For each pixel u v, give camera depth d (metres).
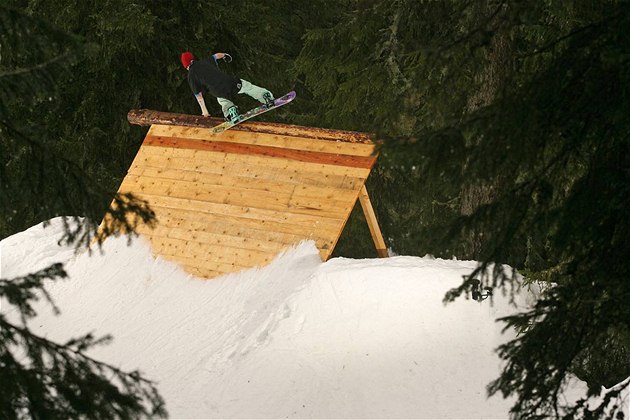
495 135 18.97
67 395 18.77
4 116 19.94
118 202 21.34
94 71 47.28
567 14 30.41
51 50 19.94
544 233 19.97
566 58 19.41
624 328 20.08
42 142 21.14
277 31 56.78
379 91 41.50
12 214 21.89
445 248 20.03
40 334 31.72
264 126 34.34
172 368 28.27
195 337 29.50
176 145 35.72
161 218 34.16
